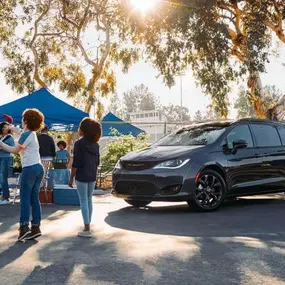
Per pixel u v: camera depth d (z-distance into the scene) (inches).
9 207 381.4
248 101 775.1
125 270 188.2
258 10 684.1
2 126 406.6
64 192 405.7
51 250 222.8
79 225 294.2
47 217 329.4
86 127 254.8
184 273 184.1
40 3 901.8
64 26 943.0
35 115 249.0
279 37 715.4
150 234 263.1
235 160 371.6
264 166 392.2
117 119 920.9
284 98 730.2
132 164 356.8
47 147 424.2
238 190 374.3
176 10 643.5
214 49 654.5
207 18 645.3
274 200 434.3
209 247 228.8
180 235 260.4
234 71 695.7
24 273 183.8
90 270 188.2
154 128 922.1
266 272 185.3
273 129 417.7
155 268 191.2
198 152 354.6
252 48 673.0
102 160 649.6
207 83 708.0
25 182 245.1
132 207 384.8
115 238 251.3
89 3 857.5
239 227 286.8
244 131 393.7
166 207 384.8
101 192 508.4
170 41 675.4
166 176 338.6
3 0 888.3
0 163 409.1
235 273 184.1
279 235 260.2
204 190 352.5
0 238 252.4
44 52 965.8
